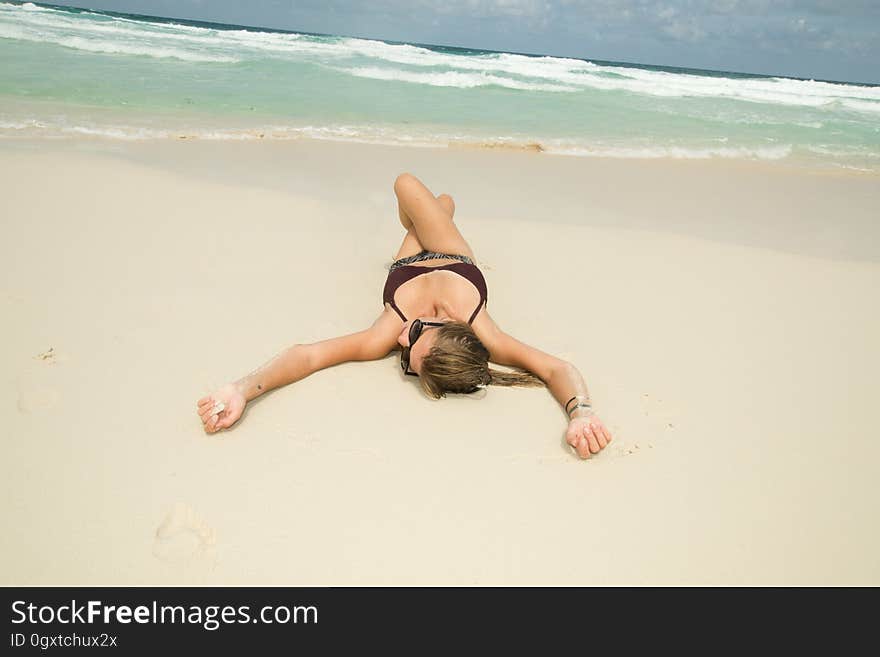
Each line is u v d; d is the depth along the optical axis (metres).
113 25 18.38
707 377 3.41
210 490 2.46
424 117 10.48
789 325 4.01
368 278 4.23
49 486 2.41
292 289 3.99
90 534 2.24
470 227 5.23
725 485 2.69
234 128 8.29
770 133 12.12
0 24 14.93
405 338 3.20
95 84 10.03
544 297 4.12
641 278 4.53
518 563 2.29
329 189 5.94
